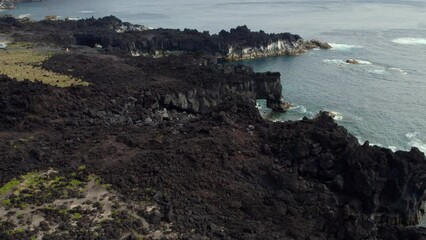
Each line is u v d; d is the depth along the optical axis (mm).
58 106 93250
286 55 182500
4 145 74750
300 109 122125
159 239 54406
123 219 57594
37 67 122500
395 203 70625
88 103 98250
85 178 66125
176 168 69125
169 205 60250
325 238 59000
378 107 120500
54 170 68438
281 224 60906
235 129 82500
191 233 56188
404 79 143125
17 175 66875
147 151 73688
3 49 151000
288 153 75000
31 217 57688
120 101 102125
